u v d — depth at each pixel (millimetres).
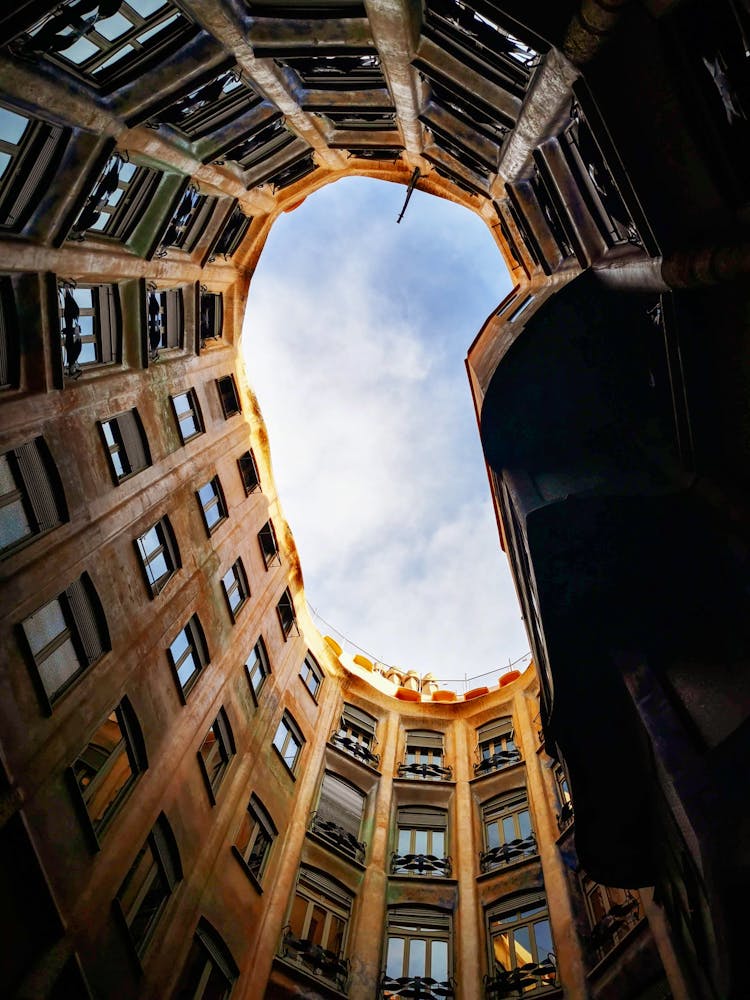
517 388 10789
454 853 17391
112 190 10312
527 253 13242
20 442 9812
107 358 12633
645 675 7746
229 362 19078
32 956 7738
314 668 22406
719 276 5867
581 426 10648
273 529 21016
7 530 9445
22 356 9812
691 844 6191
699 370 7109
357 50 10000
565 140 9156
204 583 15328
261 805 15781
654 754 7074
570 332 9891
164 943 10492
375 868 16891
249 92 11500
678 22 5602
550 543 8930
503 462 11211
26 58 7293
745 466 7148
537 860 15539
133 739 11273
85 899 8820
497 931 14727
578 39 6156
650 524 8539
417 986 13609
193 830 12453
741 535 6746
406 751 21906
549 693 10672
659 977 10328
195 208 13875
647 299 8078
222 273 17156
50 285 9938
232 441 18953
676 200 6270
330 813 18219
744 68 5273
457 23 8992
